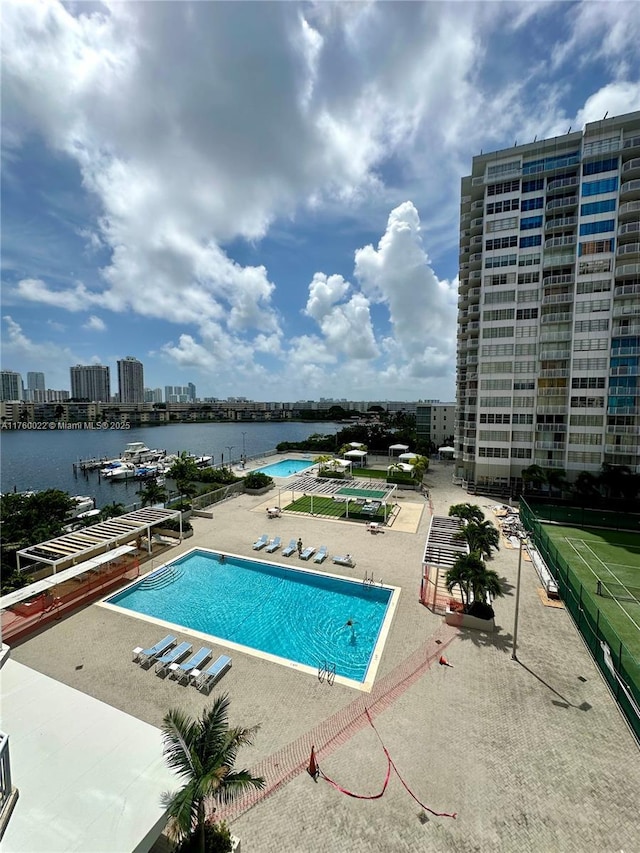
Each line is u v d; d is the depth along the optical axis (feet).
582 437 150.61
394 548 98.43
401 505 140.97
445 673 52.65
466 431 174.29
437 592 75.41
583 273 147.02
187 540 103.50
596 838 32.55
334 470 179.42
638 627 66.54
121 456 329.72
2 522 100.63
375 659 55.67
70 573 71.10
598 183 143.64
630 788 36.88
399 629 63.05
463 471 186.19
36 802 26.89
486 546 79.87
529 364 157.79
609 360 145.38
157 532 107.65
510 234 157.99
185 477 161.27
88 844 24.36
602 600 75.87
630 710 44.16
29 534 93.61
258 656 56.75
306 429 650.02
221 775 26.48
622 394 143.43
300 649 60.13
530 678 51.75
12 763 29.91
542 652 57.31
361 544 101.14
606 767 39.01
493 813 34.37
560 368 153.58
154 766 30.12
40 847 24.04
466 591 65.62
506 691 49.34
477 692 49.19
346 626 66.33
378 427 360.48
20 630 62.18
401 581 80.02
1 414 641.40
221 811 34.60
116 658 55.77
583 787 36.88
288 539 104.68
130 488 236.63
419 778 37.55
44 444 439.63
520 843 32.09
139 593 77.30
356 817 33.96
